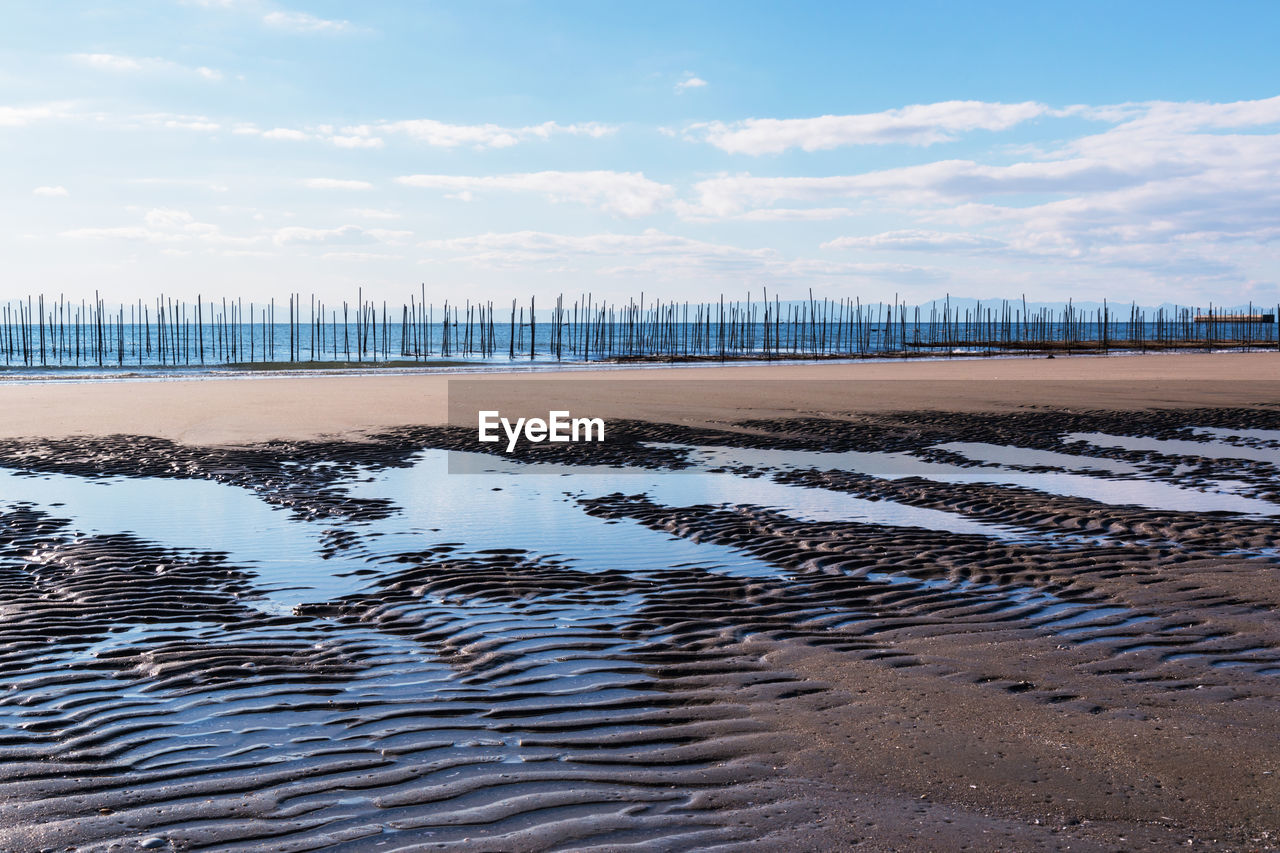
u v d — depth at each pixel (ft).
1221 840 13.20
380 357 382.83
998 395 111.34
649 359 319.68
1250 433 72.95
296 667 22.06
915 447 67.56
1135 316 500.74
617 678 21.09
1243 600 26.86
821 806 14.38
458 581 31.12
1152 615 25.63
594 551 35.83
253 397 118.42
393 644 24.06
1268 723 17.56
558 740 17.30
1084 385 127.24
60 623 26.04
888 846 13.09
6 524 41.27
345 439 74.02
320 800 14.70
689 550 35.88
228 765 16.15
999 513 42.65
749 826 13.73
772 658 22.45
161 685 20.70
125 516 43.32
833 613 26.73
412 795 14.87
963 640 23.73
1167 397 105.19
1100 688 19.79
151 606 28.02
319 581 31.27
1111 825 13.66
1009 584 29.73
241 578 31.71
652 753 16.63
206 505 46.32
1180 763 15.80
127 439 73.20
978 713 18.39
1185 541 35.83
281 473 57.00
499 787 15.19
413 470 58.59
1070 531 38.34
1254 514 41.24
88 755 16.62
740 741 17.12
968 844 13.12
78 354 360.69
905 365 224.12
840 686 20.24
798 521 41.29
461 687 20.53
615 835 13.46
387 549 36.32
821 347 422.41
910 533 38.17
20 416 91.66
